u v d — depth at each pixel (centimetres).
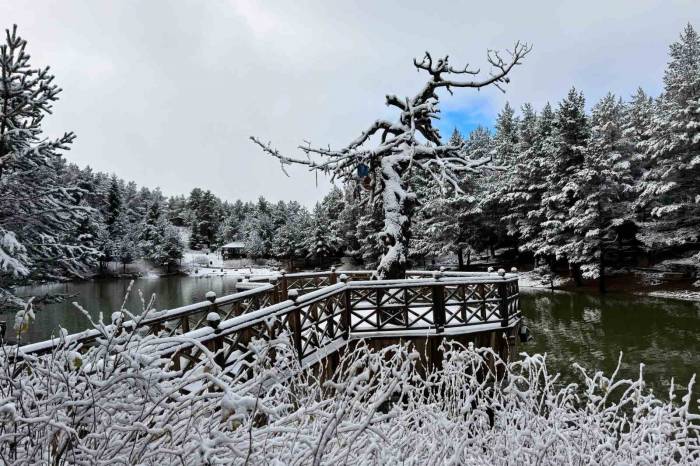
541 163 2845
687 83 2134
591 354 1237
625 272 2481
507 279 789
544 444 241
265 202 8769
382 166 973
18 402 175
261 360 196
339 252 5366
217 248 8194
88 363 196
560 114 2769
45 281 752
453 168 955
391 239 920
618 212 2364
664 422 267
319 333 641
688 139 2102
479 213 3250
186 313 552
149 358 176
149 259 5628
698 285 2019
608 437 262
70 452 172
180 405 178
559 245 2653
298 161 985
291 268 5709
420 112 984
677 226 2283
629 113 3334
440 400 325
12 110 623
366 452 205
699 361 1115
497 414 304
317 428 238
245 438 173
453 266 3634
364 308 752
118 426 163
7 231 611
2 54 591
